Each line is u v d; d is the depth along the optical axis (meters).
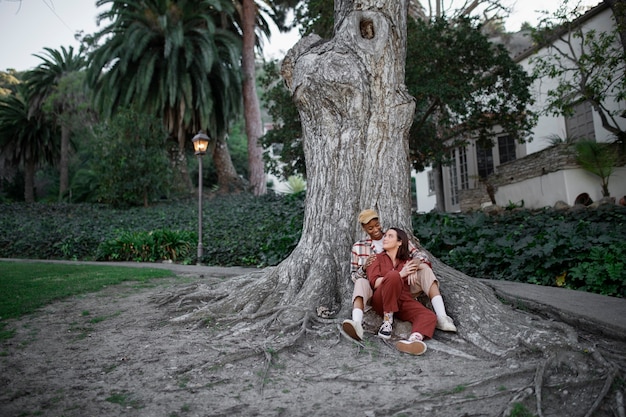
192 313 4.59
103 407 2.60
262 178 25.62
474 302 3.96
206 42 22.83
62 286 6.69
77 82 28.53
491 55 12.62
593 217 9.19
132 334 4.16
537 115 12.78
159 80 24.03
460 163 18.83
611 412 2.36
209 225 15.56
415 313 3.72
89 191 29.19
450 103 12.11
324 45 5.06
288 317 4.04
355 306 3.85
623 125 12.73
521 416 2.34
